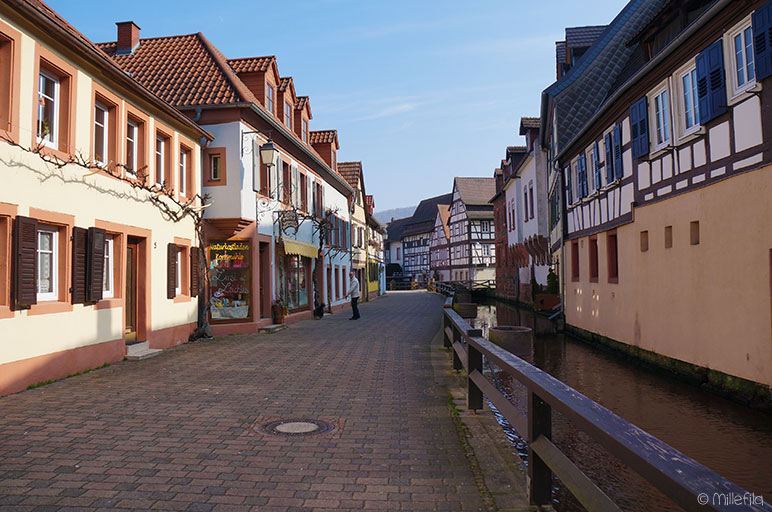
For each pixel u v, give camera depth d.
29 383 7.66
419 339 13.88
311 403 6.78
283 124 18.66
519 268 36.56
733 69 8.73
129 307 11.06
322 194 23.92
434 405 6.67
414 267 84.69
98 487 3.99
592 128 15.90
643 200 12.30
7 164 7.31
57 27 8.04
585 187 16.91
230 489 3.96
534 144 28.72
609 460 5.57
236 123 14.66
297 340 13.68
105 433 5.41
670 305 10.86
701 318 9.62
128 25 17.25
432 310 27.11
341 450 4.89
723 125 8.95
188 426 5.69
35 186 7.88
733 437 6.55
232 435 5.36
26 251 7.57
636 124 12.45
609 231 14.66
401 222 98.75
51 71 8.55
